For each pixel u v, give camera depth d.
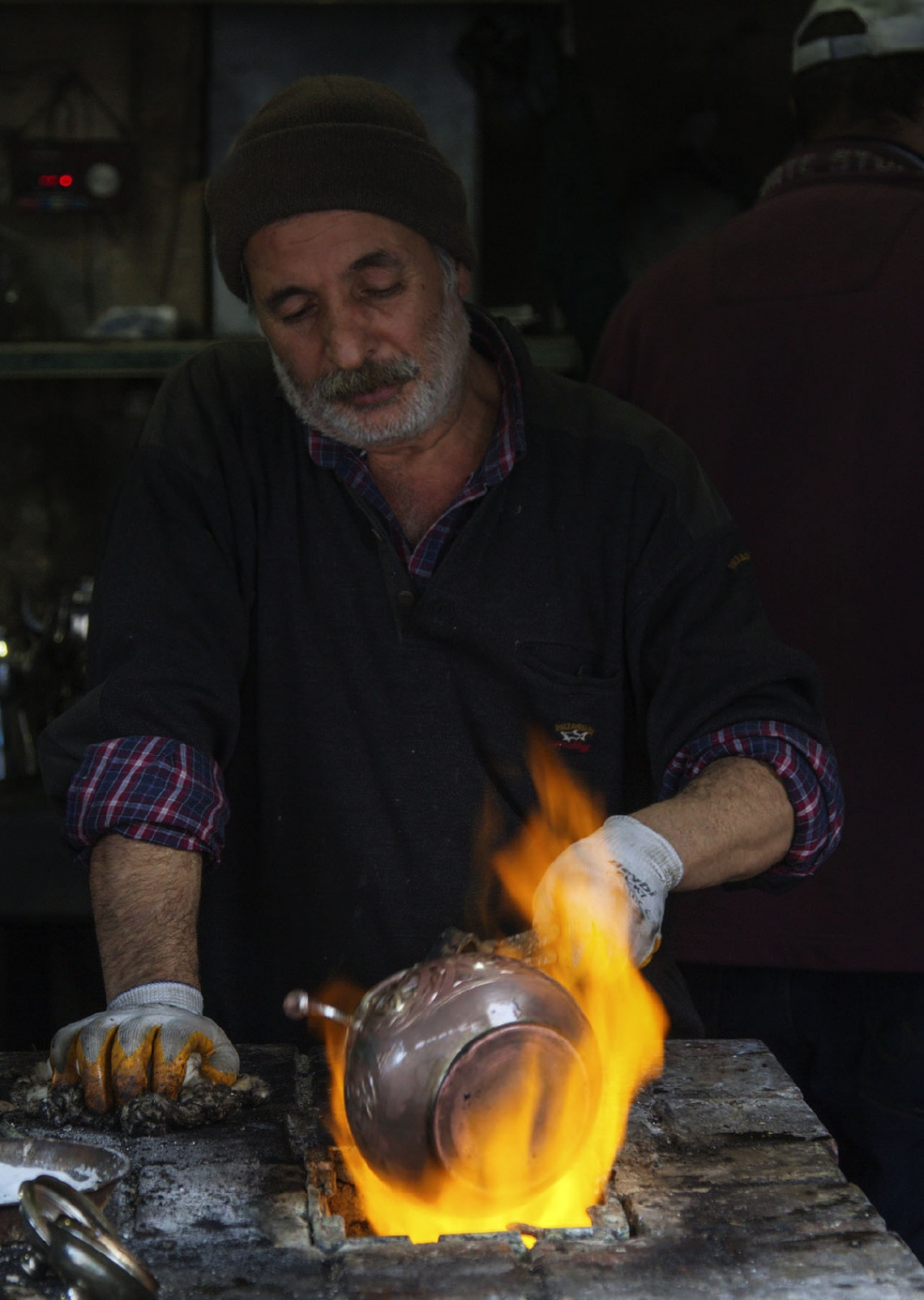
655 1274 1.16
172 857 1.62
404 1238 1.22
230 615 1.81
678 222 3.40
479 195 3.54
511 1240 1.22
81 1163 1.27
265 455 1.87
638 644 1.82
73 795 1.63
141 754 1.63
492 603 1.82
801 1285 1.14
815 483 2.21
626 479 1.86
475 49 3.48
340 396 1.70
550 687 1.82
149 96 3.55
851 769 2.19
